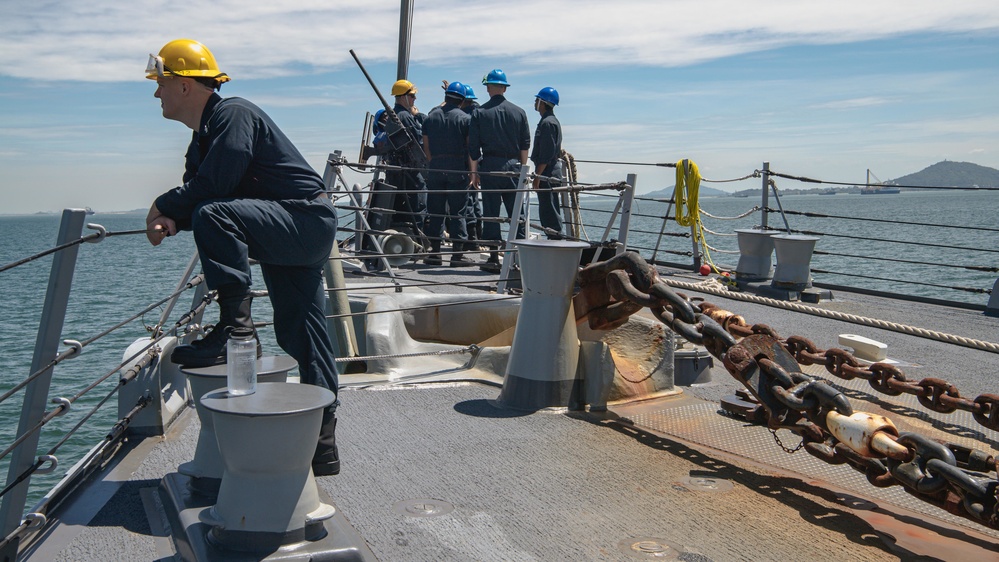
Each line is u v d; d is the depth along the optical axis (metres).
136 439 4.02
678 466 3.84
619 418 4.62
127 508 3.20
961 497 2.89
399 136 11.48
